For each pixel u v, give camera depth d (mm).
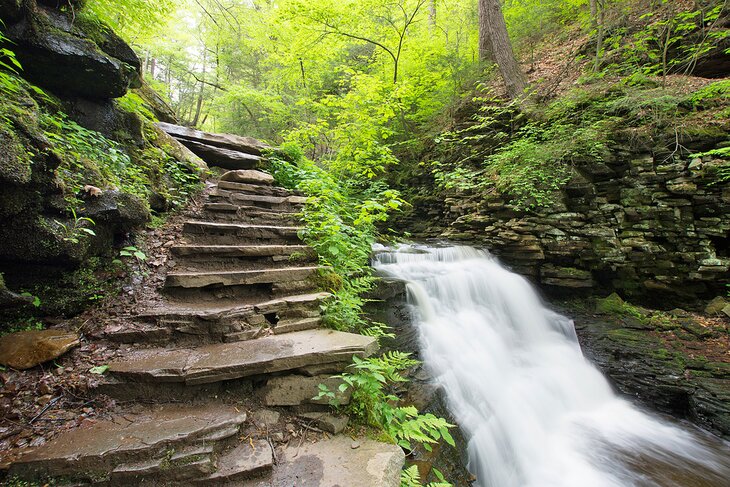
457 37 14375
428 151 10883
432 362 4570
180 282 3260
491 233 7707
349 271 4539
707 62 7695
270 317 3139
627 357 5809
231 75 17547
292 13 10102
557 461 4266
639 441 4637
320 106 9406
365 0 10344
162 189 4707
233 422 2061
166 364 2352
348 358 2547
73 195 2889
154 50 14922
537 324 6539
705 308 6074
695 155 5605
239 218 5004
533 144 7539
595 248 6598
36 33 3346
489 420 4309
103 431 1918
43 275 2768
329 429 2176
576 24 11578
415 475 2217
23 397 2055
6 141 2150
